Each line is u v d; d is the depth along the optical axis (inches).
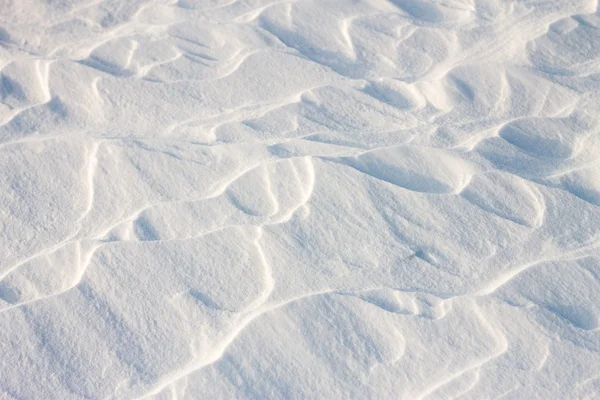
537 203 92.1
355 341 76.6
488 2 135.1
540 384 72.3
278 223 89.0
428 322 78.2
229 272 83.5
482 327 77.6
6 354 75.1
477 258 85.6
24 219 89.6
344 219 89.7
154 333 77.4
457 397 71.4
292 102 110.1
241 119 106.5
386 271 83.9
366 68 119.6
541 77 115.0
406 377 73.5
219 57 120.7
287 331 77.3
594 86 112.6
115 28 129.7
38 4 136.4
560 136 103.3
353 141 102.6
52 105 108.8
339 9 133.2
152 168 96.8
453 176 96.4
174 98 111.2
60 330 77.3
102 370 74.3
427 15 133.2
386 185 94.3
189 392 72.0
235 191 93.2
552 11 131.3
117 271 83.0
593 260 84.4
